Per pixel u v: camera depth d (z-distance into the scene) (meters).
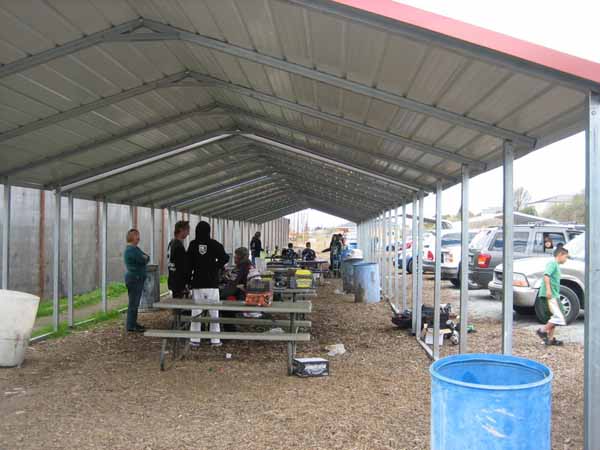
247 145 11.83
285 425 5.14
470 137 5.42
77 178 9.68
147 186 12.34
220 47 5.14
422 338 9.33
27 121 6.65
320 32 4.14
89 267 15.83
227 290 10.10
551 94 3.78
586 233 3.42
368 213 20.30
